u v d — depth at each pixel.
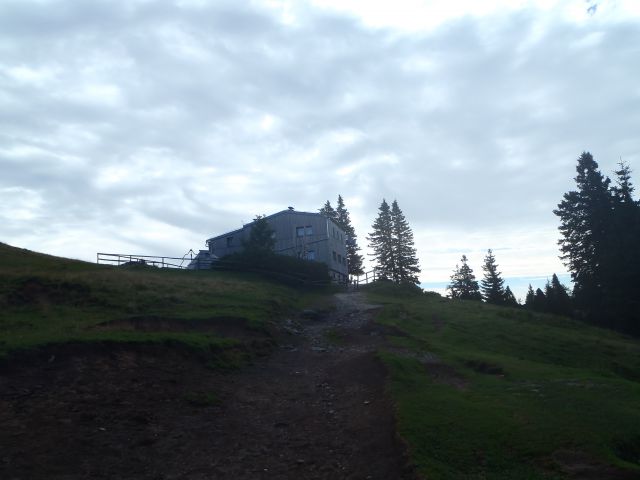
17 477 9.17
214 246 59.72
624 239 45.09
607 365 25.19
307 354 22.61
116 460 10.56
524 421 13.20
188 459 11.16
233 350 20.17
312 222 59.72
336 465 11.30
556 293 60.03
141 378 15.22
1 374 13.46
